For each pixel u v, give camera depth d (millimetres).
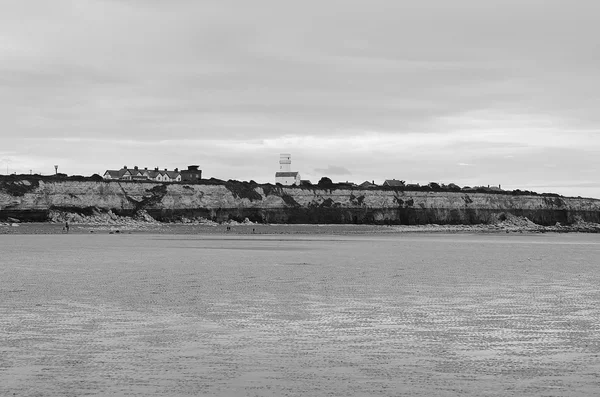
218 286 31156
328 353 16875
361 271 39594
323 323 21328
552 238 110250
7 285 31125
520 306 25312
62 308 24078
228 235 100438
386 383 13977
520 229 161875
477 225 176750
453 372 14969
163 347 17469
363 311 23875
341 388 13578
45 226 117875
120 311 23453
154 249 60594
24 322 21109
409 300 26828
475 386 13781
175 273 37375
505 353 17000
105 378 14258
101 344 17812
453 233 135250
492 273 39031
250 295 27984
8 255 51469
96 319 21766
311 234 113312
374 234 118312
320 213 163750
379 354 16797
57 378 14258
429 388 13617
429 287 31438
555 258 53531
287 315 22875
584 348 17609
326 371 15000
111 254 53094
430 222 176875
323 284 32375
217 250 59688
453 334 19562
